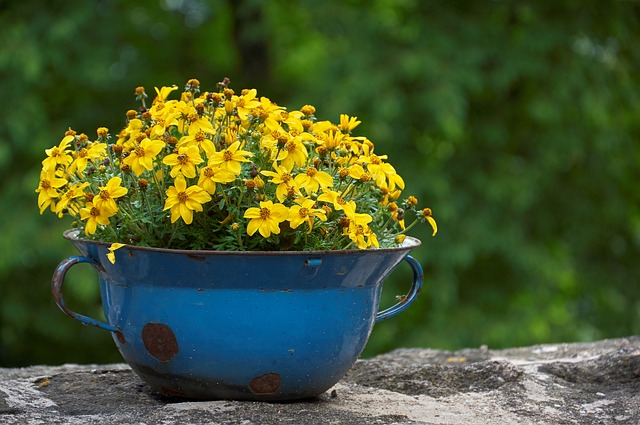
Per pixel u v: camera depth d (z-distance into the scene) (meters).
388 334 8.55
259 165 2.77
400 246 2.91
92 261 2.84
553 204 9.31
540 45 8.35
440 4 8.73
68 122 9.06
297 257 2.60
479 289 8.95
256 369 2.75
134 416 2.79
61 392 3.18
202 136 2.69
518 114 9.23
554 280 8.88
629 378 3.51
